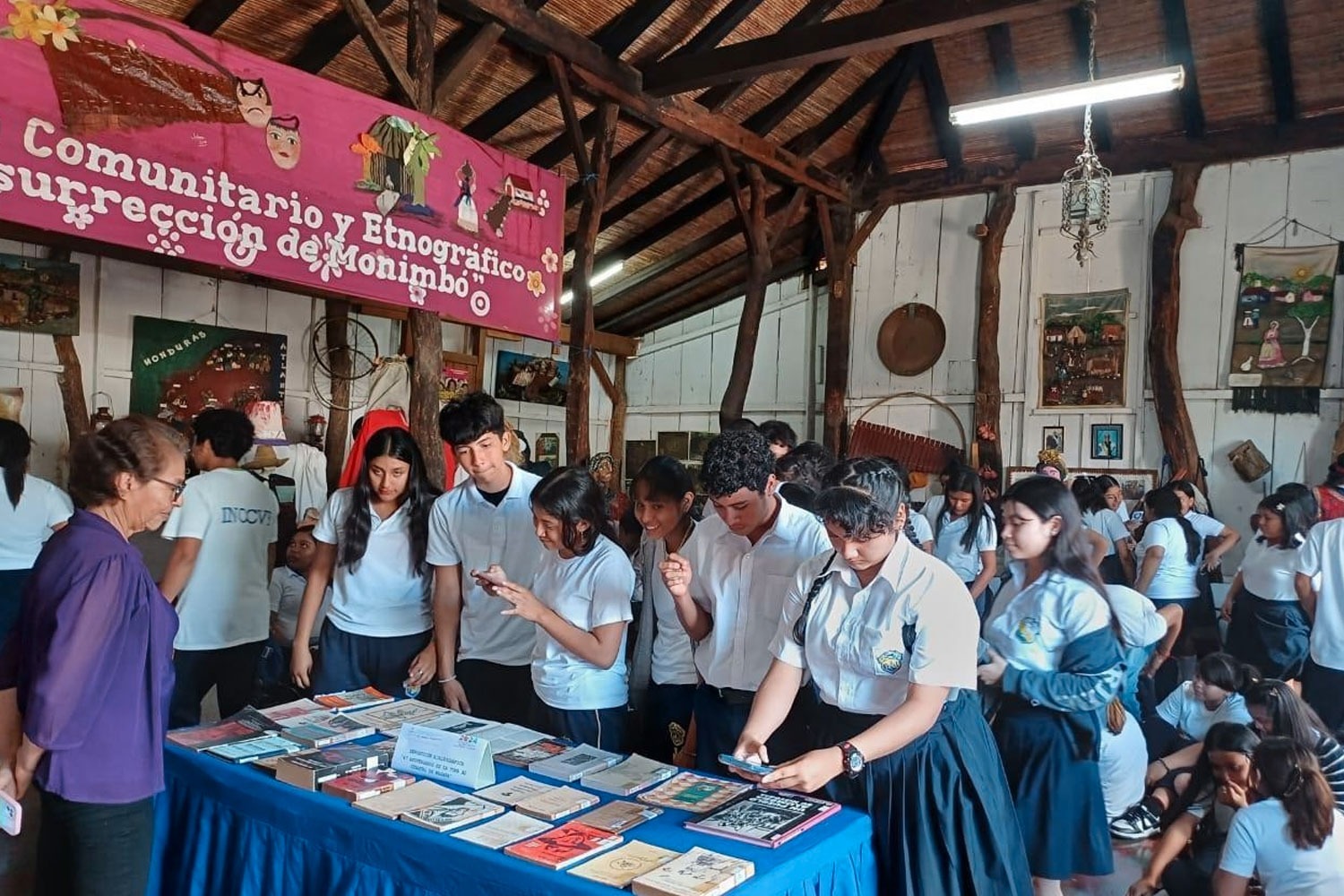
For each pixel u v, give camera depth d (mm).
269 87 3871
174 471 1843
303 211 3971
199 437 3137
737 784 1953
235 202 3754
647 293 9023
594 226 5812
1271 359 6723
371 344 7332
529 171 5020
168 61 3576
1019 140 7453
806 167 7598
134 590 1770
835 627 1852
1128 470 7160
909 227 8094
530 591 2416
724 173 6984
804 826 1702
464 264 4645
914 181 7961
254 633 3205
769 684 1938
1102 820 2217
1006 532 2348
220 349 6484
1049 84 7082
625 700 2486
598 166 5844
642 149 6387
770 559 2182
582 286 5812
